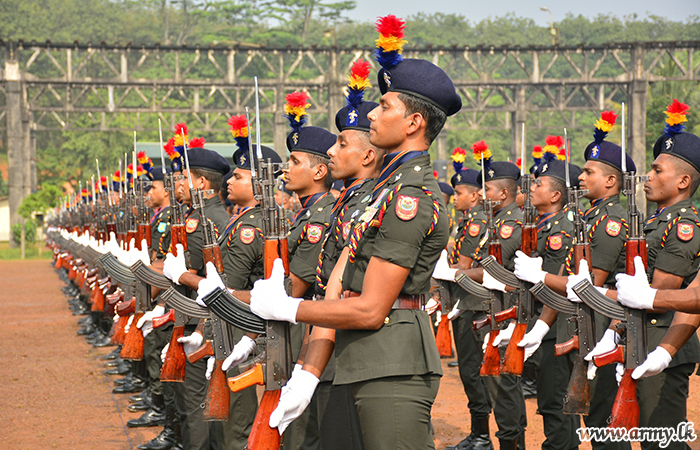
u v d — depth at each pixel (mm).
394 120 5250
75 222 27703
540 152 11281
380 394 5082
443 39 142000
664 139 7344
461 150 12398
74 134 95938
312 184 7629
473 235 11133
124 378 14281
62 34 128750
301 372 5105
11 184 58406
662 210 7297
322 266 6180
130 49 56906
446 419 11531
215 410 6359
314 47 56844
